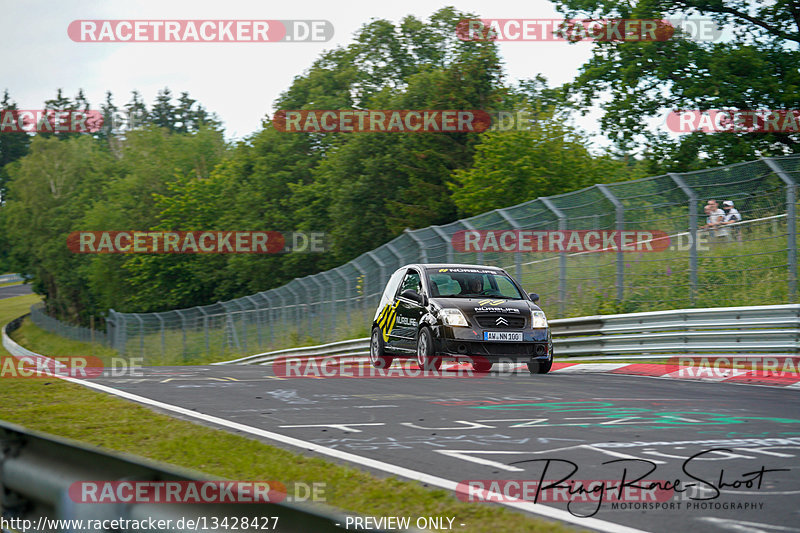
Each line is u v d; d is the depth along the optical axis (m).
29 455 14.88
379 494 18.06
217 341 152.38
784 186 57.94
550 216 70.94
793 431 26.02
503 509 16.59
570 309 70.31
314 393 38.03
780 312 49.19
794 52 110.69
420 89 188.75
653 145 114.06
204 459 22.52
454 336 48.59
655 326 56.47
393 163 187.12
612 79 116.81
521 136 136.50
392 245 88.06
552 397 35.78
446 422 28.50
